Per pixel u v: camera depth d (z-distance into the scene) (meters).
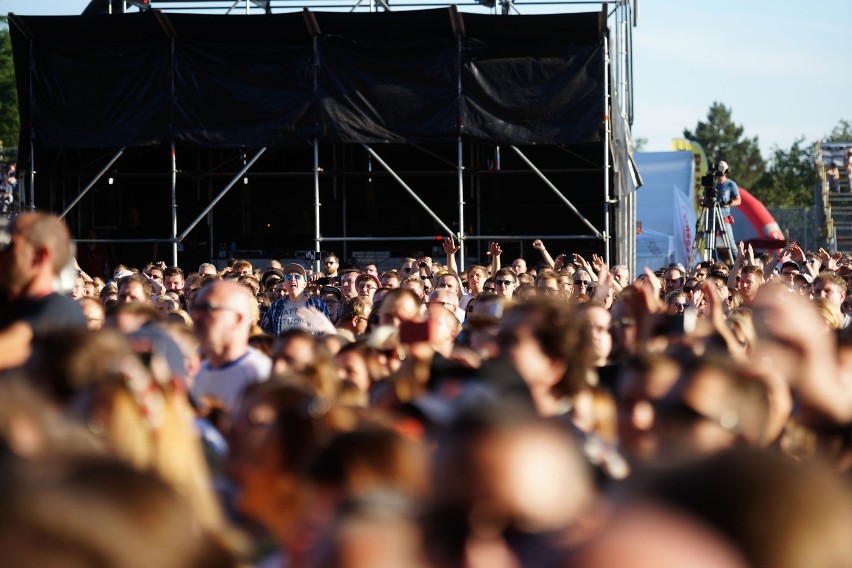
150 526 2.45
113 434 5.30
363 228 39.25
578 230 38.50
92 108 33.56
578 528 2.90
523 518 3.08
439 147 38.41
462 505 3.13
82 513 2.38
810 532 1.96
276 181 39.22
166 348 7.80
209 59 33.38
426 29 32.91
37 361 5.73
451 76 33.00
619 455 5.55
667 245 60.22
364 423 5.13
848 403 5.48
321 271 35.06
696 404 5.04
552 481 3.12
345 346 9.23
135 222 38.72
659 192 63.94
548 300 7.47
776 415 5.56
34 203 34.78
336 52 33.22
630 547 1.90
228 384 9.28
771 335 5.54
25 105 34.31
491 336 8.34
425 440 5.18
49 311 7.81
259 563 5.61
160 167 38.94
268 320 19.38
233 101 33.28
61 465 2.58
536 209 38.59
